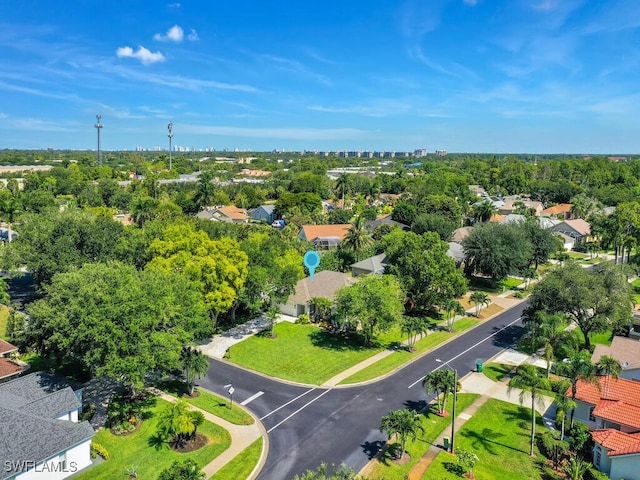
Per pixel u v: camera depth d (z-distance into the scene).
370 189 177.75
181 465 29.03
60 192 178.50
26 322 51.62
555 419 40.34
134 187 177.75
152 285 40.97
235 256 55.06
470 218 135.88
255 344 54.75
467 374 48.72
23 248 62.34
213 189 151.88
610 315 51.81
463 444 36.19
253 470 32.16
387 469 32.56
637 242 89.62
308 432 37.12
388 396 43.47
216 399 42.09
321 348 54.19
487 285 83.94
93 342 36.19
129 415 37.78
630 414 36.19
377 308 52.28
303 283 67.19
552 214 149.50
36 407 33.72
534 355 53.84
